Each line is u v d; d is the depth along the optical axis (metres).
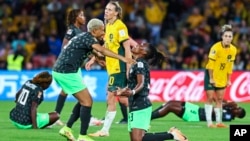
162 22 66.50
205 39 62.28
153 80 52.28
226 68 34.97
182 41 62.25
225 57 34.66
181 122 37.62
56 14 65.75
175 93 51.94
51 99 52.44
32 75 53.03
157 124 36.56
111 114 31.31
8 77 53.22
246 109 46.53
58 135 31.06
